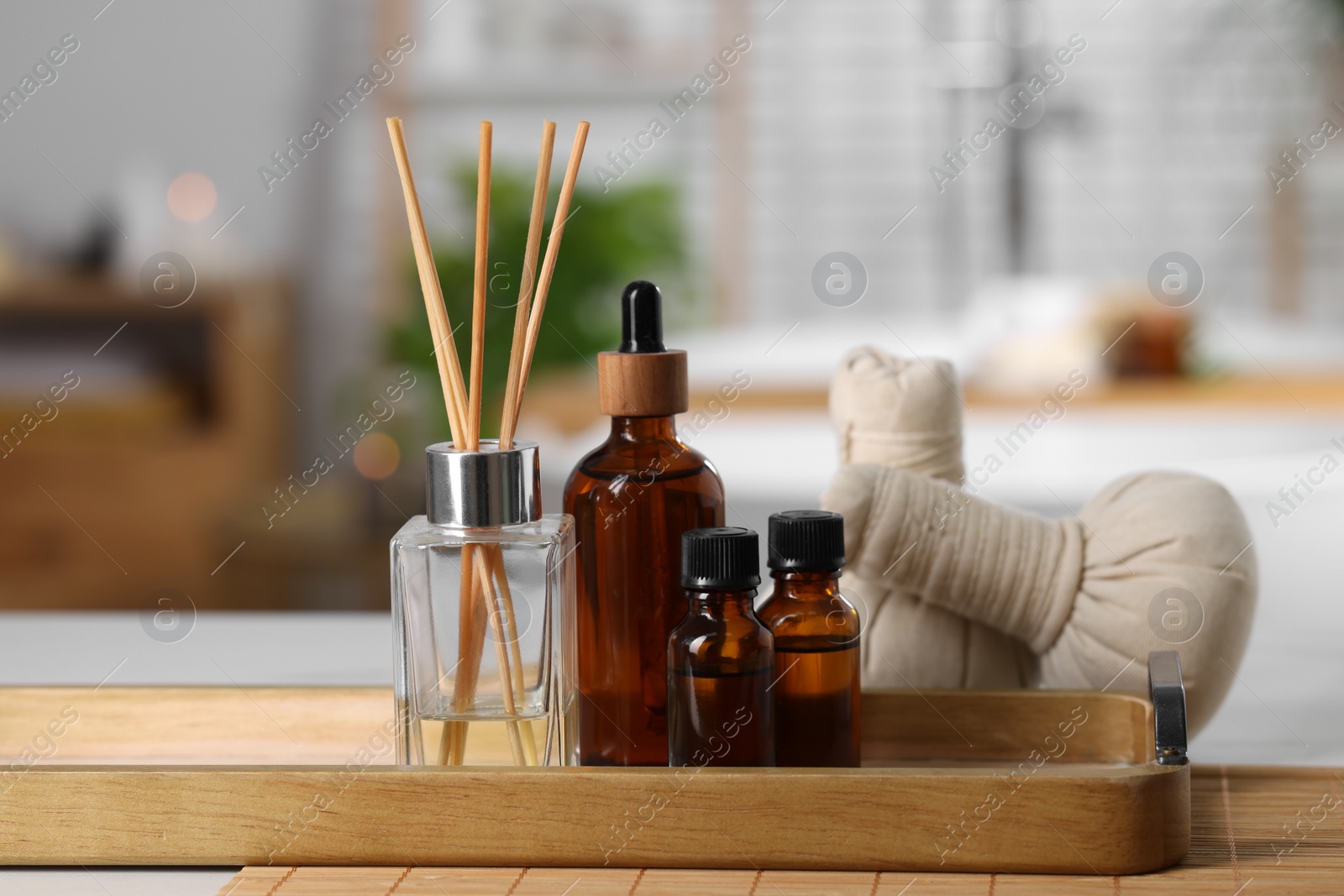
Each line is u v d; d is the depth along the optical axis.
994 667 0.73
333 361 3.49
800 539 0.63
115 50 3.32
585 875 0.57
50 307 3.00
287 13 3.37
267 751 0.74
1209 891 0.55
